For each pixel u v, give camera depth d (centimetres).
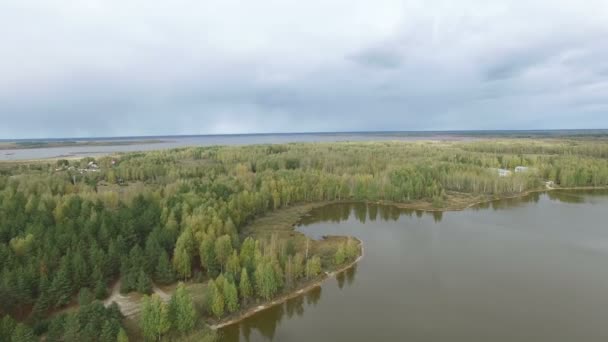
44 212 8862
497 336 6028
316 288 7688
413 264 8981
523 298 7281
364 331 6225
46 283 6372
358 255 9538
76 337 5084
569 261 9106
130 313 6347
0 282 6178
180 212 9525
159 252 7750
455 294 7462
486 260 9219
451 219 13100
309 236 11094
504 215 13600
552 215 13550
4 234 7912
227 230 9012
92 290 6925
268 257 7500
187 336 5825
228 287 6556
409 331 6206
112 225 8375
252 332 6209
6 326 5134
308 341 5966
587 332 6103
